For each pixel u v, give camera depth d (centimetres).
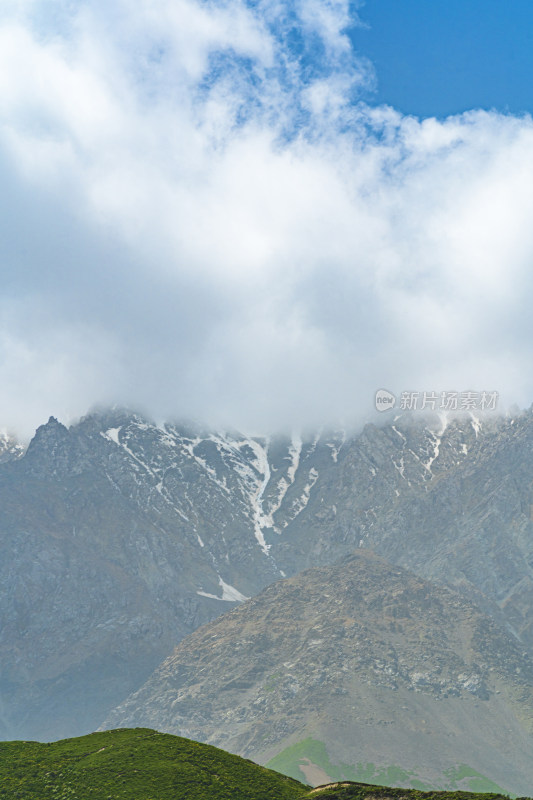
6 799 18725
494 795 17075
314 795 18525
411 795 17512
